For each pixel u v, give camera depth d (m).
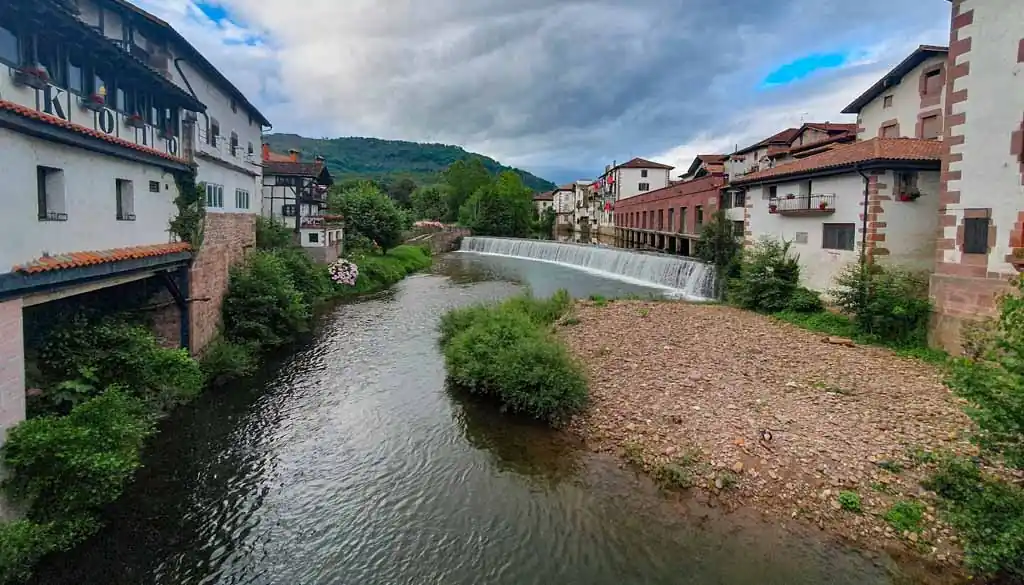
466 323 21.25
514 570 8.58
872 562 8.35
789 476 10.32
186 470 11.52
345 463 11.96
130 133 13.16
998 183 15.18
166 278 14.70
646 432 12.41
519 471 11.52
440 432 13.41
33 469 8.22
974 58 15.63
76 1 14.88
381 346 21.11
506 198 82.00
